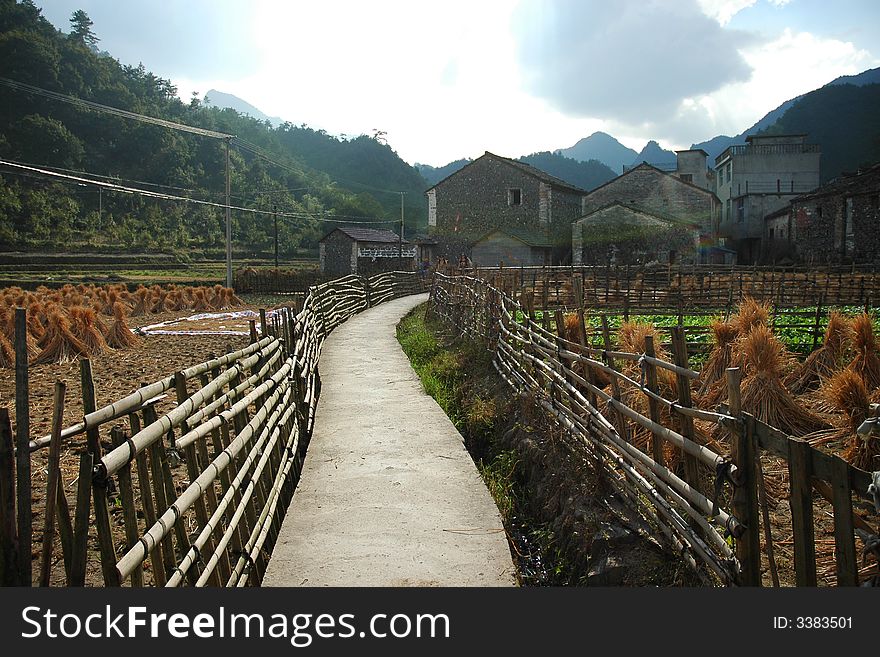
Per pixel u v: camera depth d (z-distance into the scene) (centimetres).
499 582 404
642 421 459
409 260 5062
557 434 659
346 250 4994
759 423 311
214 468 377
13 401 923
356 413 824
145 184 7400
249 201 8188
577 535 497
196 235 7338
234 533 409
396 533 474
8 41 7194
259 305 2925
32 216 6000
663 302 1934
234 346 1522
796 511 285
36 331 1473
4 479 236
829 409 686
